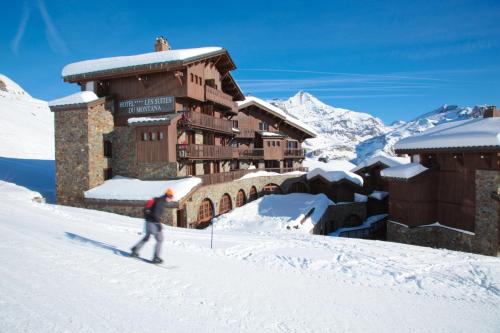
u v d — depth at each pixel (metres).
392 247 14.33
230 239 13.81
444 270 10.92
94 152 24.22
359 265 10.74
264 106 40.22
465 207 20.81
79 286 5.68
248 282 7.58
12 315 4.29
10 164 36.06
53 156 53.09
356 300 7.32
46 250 7.56
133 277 6.63
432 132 24.33
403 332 5.87
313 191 35.72
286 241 14.36
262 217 26.25
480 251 19.73
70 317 4.51
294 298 6.91
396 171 23.41
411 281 9.48
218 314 5.51
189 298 6.02
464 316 7.08
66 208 18.86
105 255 7.93
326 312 6.33
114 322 4.59
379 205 35.56
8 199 16.48
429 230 22.64
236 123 38.12
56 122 24.44
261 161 40.75
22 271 5.94
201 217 25.56
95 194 22.66
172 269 7.72
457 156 21.11
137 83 25.38
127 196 21.77
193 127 25.59
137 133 23.94
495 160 18.92
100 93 25.83
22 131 61.34
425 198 22.66
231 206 30.98
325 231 30.02
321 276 9.10
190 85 24.52
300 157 44.56
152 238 11.34
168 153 23.16
